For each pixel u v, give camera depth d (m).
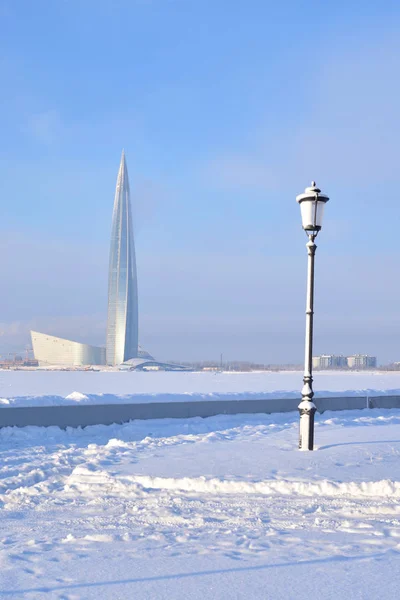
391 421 20.02
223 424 19.14
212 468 10.12
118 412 18.64
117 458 11.68
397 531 6.92
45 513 8.20
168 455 11.77
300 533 6.89
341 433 14.80
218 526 7.26
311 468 9.97
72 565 5.84
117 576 5.51
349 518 7.56
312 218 12.80
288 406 22.75
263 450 12.03
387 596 4.95
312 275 12.73
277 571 5.59
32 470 11.30
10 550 6.38
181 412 19.95
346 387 72.19
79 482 9.84
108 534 6.92
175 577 5.46
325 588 5.13
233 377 138.12
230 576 5.46
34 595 5.03
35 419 17.16
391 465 10.21
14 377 124.38
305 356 12.43
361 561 5.85
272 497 8.66
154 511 8.04
